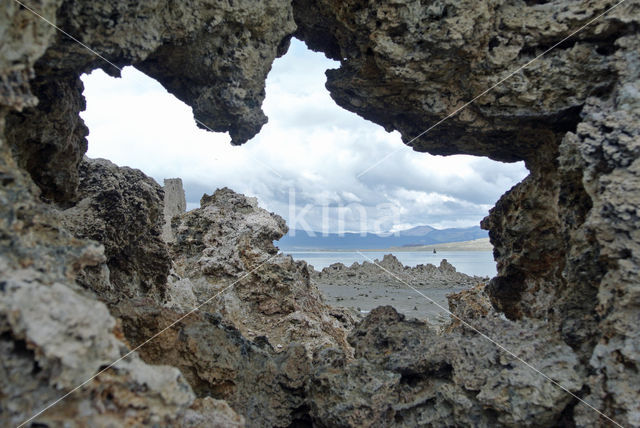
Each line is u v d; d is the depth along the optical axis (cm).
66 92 574
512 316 850
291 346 706
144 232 887
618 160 514
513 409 555
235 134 664
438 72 647
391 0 598
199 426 425
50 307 338
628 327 507
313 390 623
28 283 348
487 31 611
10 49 365
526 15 617
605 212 510
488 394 571
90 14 468
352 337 785
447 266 2983
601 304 537
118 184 827
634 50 562
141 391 375
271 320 1231
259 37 594
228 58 582
